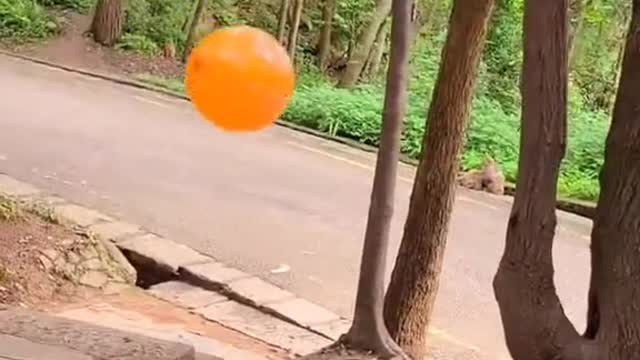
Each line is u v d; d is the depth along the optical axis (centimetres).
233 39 280
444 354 627
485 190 1187
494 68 1897
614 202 215
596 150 1401
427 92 1677
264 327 612
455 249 870
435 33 1983
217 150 1134
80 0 1972
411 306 575
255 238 791
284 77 281
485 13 543
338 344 388
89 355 338
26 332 368
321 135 1416
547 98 216
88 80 1553
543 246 222
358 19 2116
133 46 1847
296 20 2022
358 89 1780
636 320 213
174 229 779
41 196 797
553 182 219
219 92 277
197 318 609
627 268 214
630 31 212
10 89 1335
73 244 637
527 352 226
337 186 1044
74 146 1022
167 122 1266
